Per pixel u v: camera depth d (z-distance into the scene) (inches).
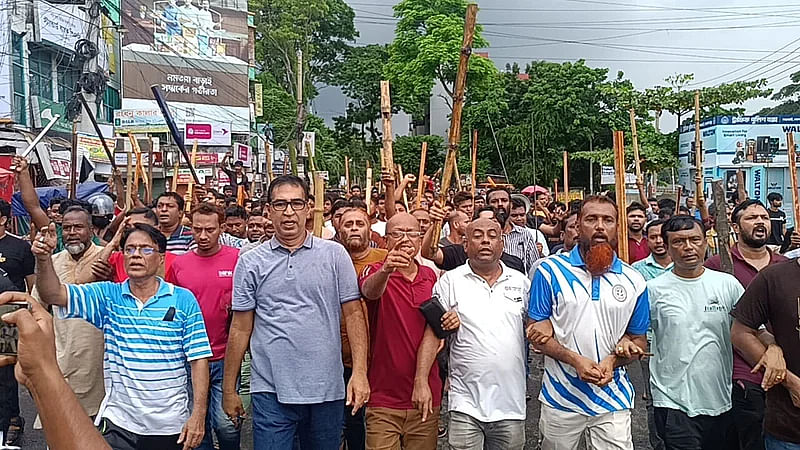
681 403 191.2
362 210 233.3
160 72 1246.3
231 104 1326.3
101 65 1004.6
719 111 1302.9
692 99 1163.3
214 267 219.5
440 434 279.9
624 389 183.9
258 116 1486.2
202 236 217.9
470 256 194.4
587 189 1082.7
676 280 195.2
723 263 225.8
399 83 1541.6
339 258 185.8
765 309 166.1
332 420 184.7
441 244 295.7
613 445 180.9
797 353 160.6
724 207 229.8
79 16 900.6
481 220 193.0
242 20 1347.2
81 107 844.0
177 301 181.9
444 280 196.7
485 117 1019.3
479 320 190.5
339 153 1583.4
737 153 1333.7
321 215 229.6
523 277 198.2
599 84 1088.2
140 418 177.3
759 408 197.8
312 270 181.5
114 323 179.6
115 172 422.9
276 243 184.7
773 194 478.6
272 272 181.9
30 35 794.2
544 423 187.3
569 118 1034.7
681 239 190.4
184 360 183.5
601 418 181.9
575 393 181.8
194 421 179.8
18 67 772.6
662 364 195.8
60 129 844.6
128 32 1217.4
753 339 168.1
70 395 69.1
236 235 340.5
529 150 994.1
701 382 190.1
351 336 186.2
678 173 1311.5
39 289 174.1
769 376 159.0
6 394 235.5
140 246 176.7
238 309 184.1
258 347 182.2
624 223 211.5
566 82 1043.3
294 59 1732.3
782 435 164.1
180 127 1242.0
